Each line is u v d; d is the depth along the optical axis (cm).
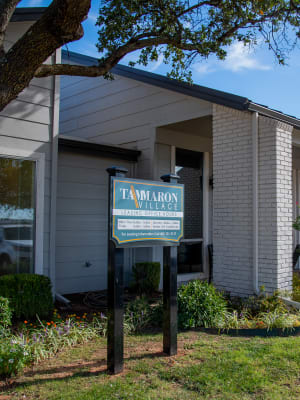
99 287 814
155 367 386
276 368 381
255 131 654
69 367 393
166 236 430
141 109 897
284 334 509
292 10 655
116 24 643
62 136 741
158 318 554
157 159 876
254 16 651
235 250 674
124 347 454
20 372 375
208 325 538
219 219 700
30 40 402
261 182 650
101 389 334
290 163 664
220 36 664
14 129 633
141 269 800
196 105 773
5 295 531
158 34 603
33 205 654
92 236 809
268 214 638
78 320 555
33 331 481
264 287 633
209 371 373
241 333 508
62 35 411
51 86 682
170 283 428
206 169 977
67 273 765
